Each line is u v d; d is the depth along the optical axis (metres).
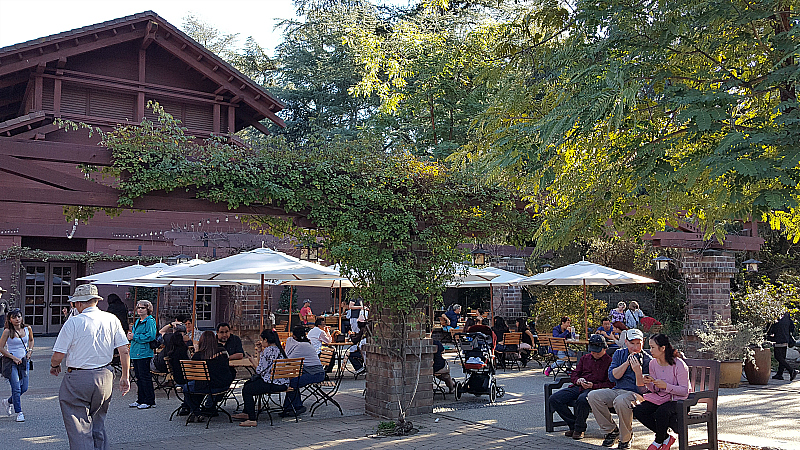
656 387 6.93
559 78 7.63
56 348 6.26
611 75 6.06
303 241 9.60
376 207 9.03
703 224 8.30
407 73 20.16
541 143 6.48
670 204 7.34
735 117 7.01
